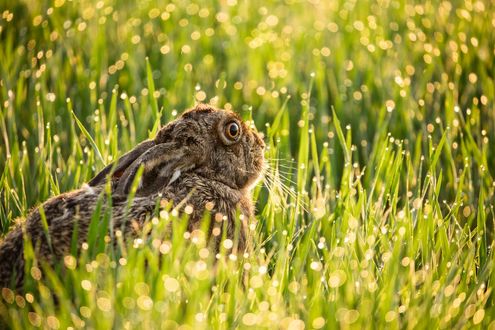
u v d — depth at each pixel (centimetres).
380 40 2027
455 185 1430
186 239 1072
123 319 921
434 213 1255
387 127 1677
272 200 1298
